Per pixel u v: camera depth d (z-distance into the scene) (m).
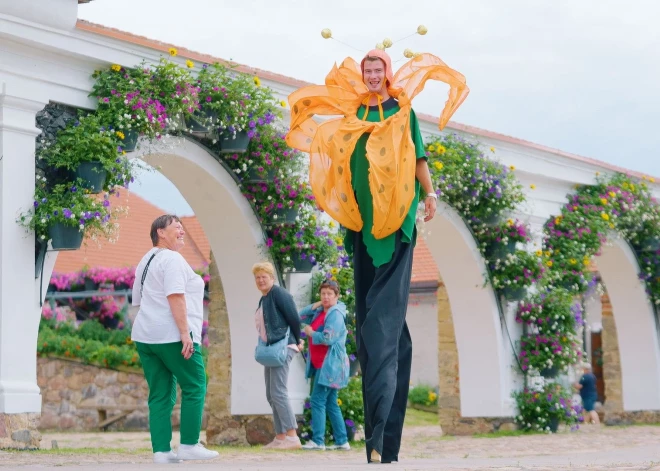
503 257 12.94
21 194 7.98
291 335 9.06
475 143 12.66
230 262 10.45
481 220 12.80
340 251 10.69
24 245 7.96
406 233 4.98
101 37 8.54
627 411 16.50
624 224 15.61
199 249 23.50
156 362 6.02
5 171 7.89
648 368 16.31
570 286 14.17
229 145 9.70
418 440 11.69
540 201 14.12
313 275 10.65
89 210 7.99
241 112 9.49
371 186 4.95
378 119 5.15
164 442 6.02
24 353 7.91
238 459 7.45
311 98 5.38
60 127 8.42
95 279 18.88
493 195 12.56
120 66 8.74
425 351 22.48
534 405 13.03
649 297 16.27
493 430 12.98
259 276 8.98
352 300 10.46
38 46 8.10
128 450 8.56
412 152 5.01
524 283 12.98
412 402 20.89
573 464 5.02
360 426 10.45
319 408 9.30
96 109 8.62
